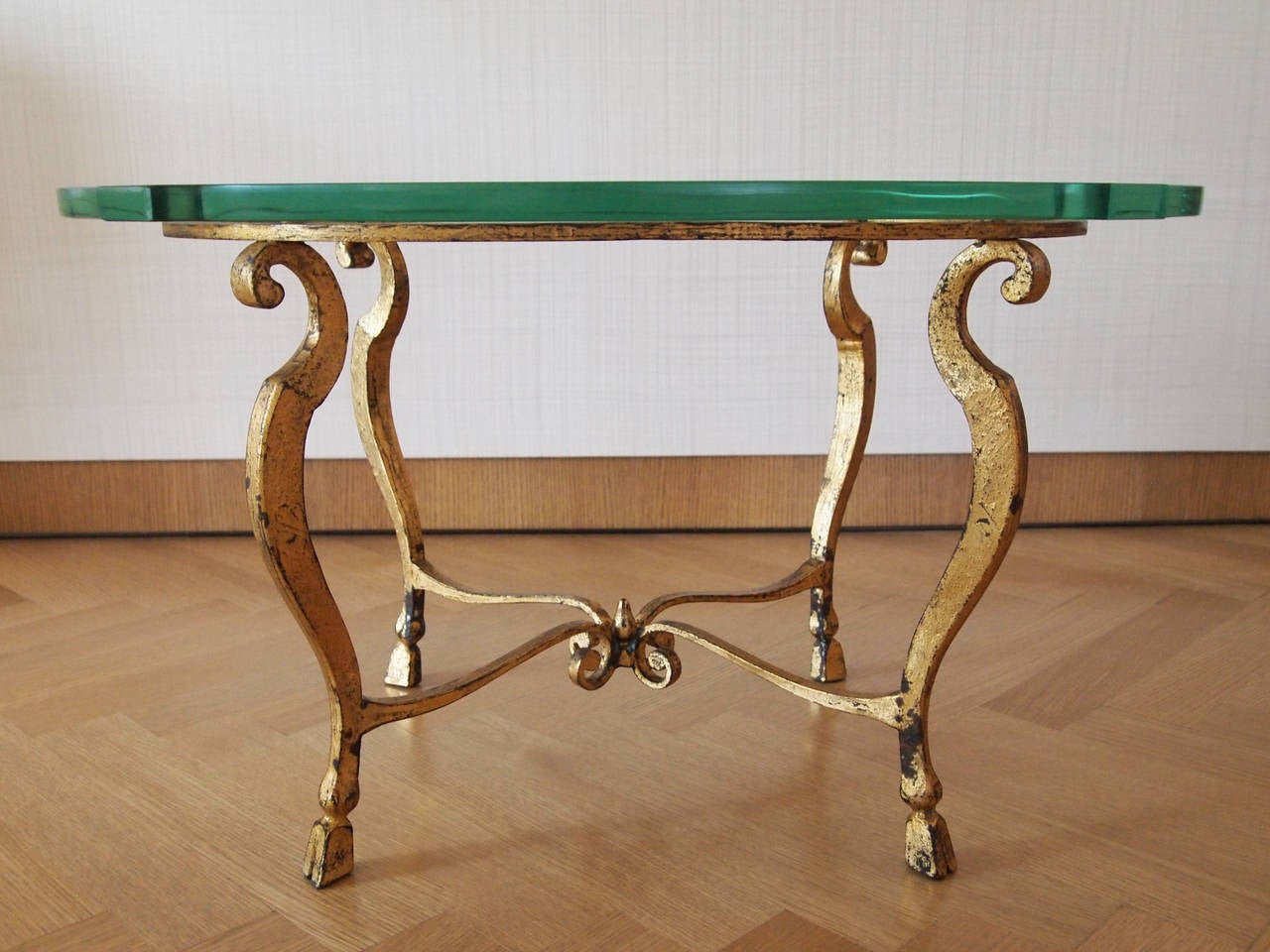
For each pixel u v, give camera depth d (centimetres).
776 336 194
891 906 94
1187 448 202
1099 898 95
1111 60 186
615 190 74
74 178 186
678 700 134
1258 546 194
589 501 200
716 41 183
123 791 112
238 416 196
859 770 117
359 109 184
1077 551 191
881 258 126
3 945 89
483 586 173
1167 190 84
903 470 200
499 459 199
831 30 183
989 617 160
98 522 200
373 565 184
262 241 88
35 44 182
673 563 185
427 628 157
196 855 101
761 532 202
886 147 187
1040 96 187
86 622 159
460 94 184
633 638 117
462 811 109
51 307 192
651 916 93
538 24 182
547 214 74
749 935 90
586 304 192
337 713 96
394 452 133
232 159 186
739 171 188
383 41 182
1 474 198
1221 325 197
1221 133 189
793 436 198
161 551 192
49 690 136
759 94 185
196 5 180
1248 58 187
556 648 150
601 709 131
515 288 192
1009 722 127
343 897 95
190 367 194
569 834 105
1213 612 162
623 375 195
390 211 75
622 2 182
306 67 183
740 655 109
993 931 91
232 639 153
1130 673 141
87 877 98
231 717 129
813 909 94
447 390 196
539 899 95
